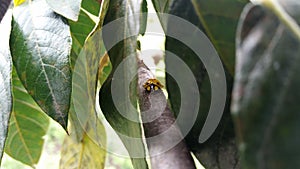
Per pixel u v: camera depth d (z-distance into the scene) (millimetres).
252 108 138
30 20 295
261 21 150
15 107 440
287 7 154
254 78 141
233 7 214
